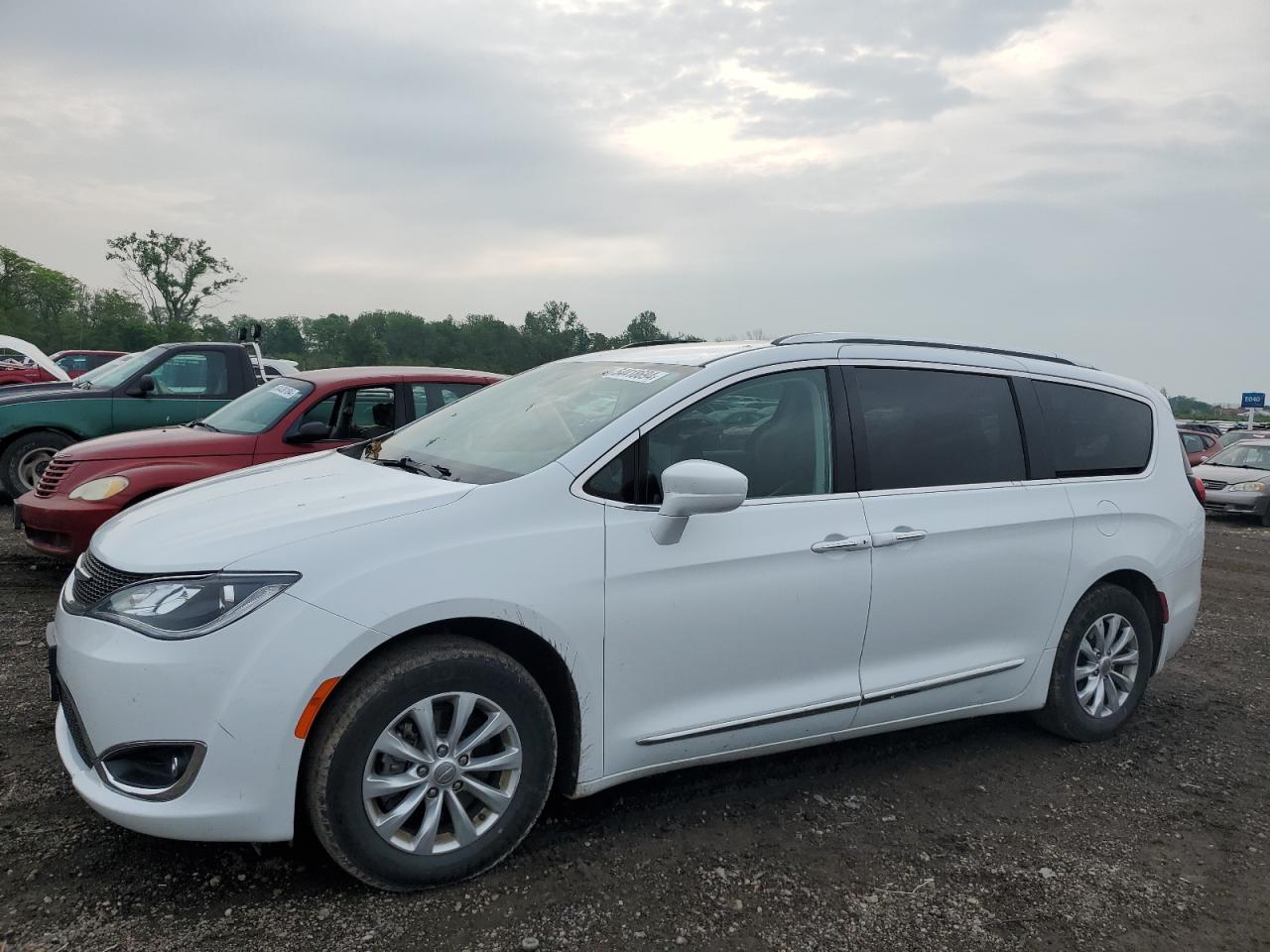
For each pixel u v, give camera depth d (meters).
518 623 2.89
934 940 2.77
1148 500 4.54
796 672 3.48
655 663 3.17
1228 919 2.96
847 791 3.76
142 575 2.72
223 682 2.56
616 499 3.18
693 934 2.72
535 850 3.14
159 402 9.37
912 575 3.69
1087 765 4.18
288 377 7.56
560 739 3.14
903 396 3.89
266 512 3.02
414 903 2.78
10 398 8.98
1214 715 4.97
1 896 2.69
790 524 3.43
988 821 3.56
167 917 2.64
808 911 2.87
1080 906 2.99
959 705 3.96
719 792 3.68
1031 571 4.05
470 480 3.21
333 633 2.63
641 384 3.58
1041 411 4.28
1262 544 12.86
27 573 6.65
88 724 2.63
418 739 2.83
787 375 3.64
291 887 2.82
